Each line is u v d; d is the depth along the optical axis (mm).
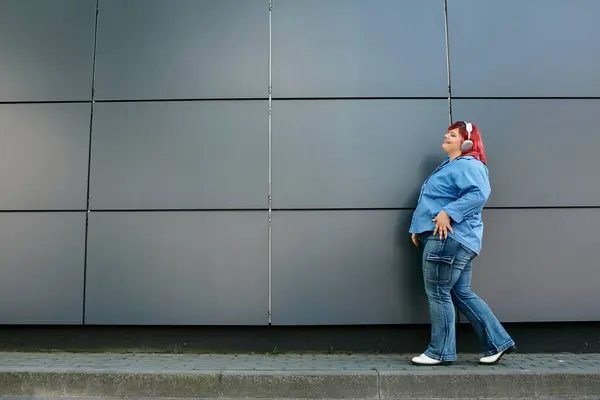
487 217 4242
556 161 4277
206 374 3479
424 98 4328
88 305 4246
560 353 4211
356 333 4262
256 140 4324
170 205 4289
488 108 4309
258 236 4262
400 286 4211
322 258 4238
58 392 3520
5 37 4434
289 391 3439
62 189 4320
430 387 3436
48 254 4285
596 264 4211
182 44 4406
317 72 4355
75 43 4426
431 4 4391
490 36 4359
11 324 4258
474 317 3779
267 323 4199
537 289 4191
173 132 4344
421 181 4273
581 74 4328
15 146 4359
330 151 4305
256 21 4414
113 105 4371
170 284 4246
